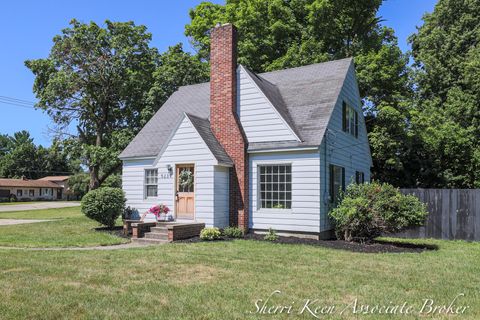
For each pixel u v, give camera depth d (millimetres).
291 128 13203
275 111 13625
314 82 15617
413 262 9055
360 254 10016
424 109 26422
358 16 26016
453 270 8188
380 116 21953
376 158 23406
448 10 29344
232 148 14148
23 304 5555
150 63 28484
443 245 12891
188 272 7621
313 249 10555
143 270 7770
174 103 18750
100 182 27688
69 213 28641
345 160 15500
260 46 24594
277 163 13445
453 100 25594
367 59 22859
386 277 7398
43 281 6840
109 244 12117
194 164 13758
